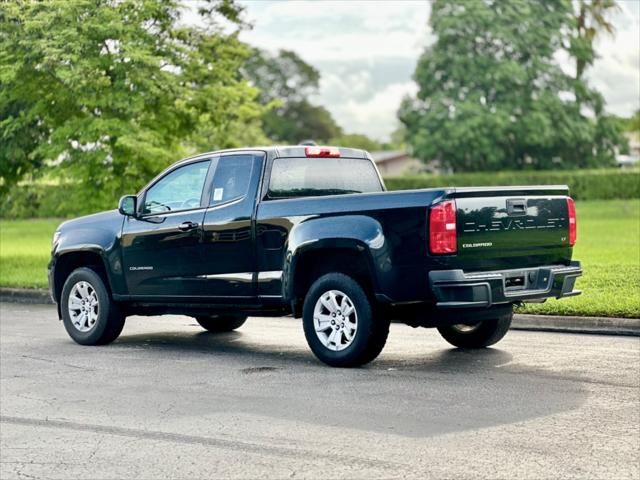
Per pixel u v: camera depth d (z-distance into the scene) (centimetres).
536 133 7462
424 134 7725
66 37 2066
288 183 1109
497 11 7750
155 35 2214
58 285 1298
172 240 1162
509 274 980
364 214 996
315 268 1070
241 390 928
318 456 688
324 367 1043
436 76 7800
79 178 2112
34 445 746
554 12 7738
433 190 956
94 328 1238
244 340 1280
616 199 6712
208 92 2244
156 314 1224
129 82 2095
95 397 914
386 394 889
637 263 1859
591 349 1122
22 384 984
